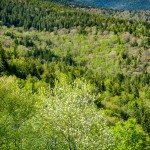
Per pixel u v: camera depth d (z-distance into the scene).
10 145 37.41
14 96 47.59
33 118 39.69
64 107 36.75
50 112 37.19
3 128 38.88
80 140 36.91
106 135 37.22
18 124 43.88
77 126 37.25
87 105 38.25
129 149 48.25
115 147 43.53
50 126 37.59
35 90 112.19
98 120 37.50
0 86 48.12
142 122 124.75
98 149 36.47
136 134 50.25
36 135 38.12
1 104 46.44
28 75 136.88
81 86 40.44
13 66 143.88
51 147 37.41
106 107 134.00
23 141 37.53
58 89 40.31
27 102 47.53
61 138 37.47
